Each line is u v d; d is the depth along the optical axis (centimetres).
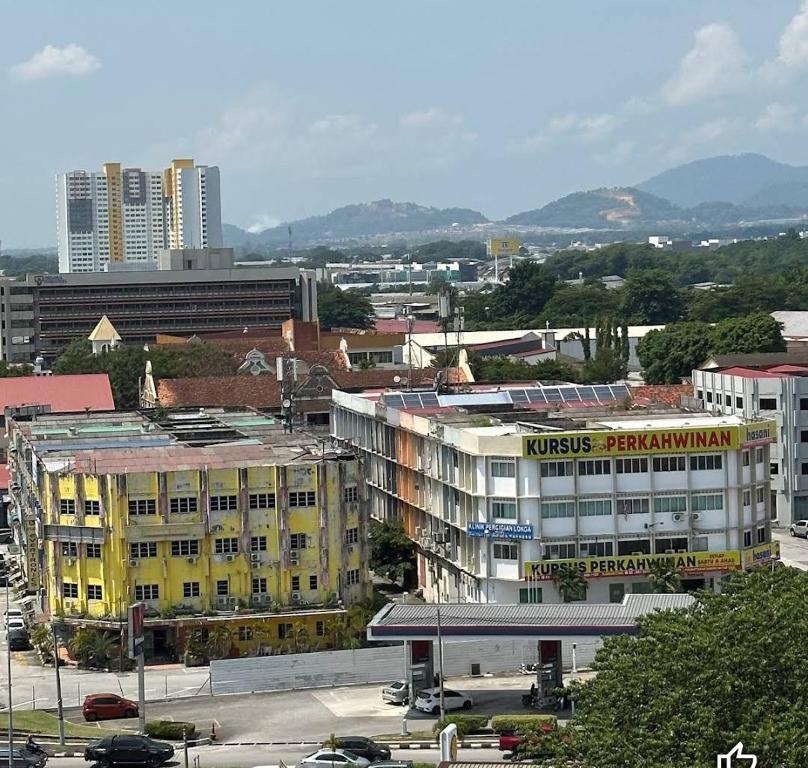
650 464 18312
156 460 18538
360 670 16925
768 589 11688
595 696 10925
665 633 11019
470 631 15562
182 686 16888
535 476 18075
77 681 17225
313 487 18262
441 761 12594
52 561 18225
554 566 18075
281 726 15312
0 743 13925
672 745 10169
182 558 17975
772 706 10269
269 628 17988
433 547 19612
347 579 18512
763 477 18950
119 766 13825
